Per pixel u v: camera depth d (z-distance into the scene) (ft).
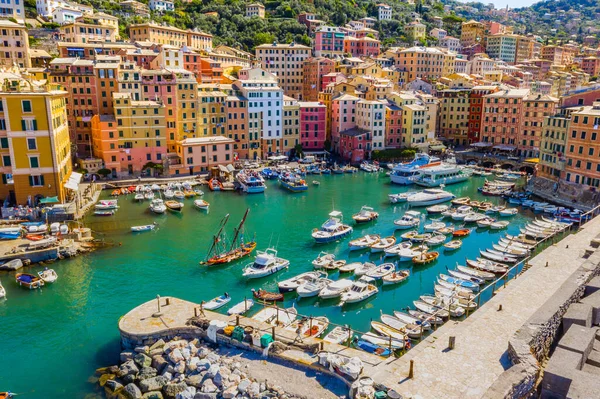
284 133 534.78
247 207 353.51
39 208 297.74
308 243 274.98
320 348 142.31
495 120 552.00
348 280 211.00
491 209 340.59
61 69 444.14
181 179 422.82
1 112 290.35
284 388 127.54
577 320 141.08
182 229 298.15
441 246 270.26
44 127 299.38
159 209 329.11
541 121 500.74
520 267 235.81
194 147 437.58
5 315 189.67
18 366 155.84
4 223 278.46
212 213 335.88
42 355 162.30
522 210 351.05
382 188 422.00
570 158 366.22
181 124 467.52
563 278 179.93
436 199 365.20
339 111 553.64
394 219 323.57
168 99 449.89
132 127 422.00
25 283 212.64
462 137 607.78
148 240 276.82
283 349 143.74
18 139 295.48
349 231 290.15
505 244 263.90
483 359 127.95
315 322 174.29
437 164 463.01
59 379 148.46
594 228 245.24
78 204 321.32
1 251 238.27
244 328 153.17
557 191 374.02
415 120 550.36
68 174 353.92
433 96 625.41
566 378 107.45
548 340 141.90
